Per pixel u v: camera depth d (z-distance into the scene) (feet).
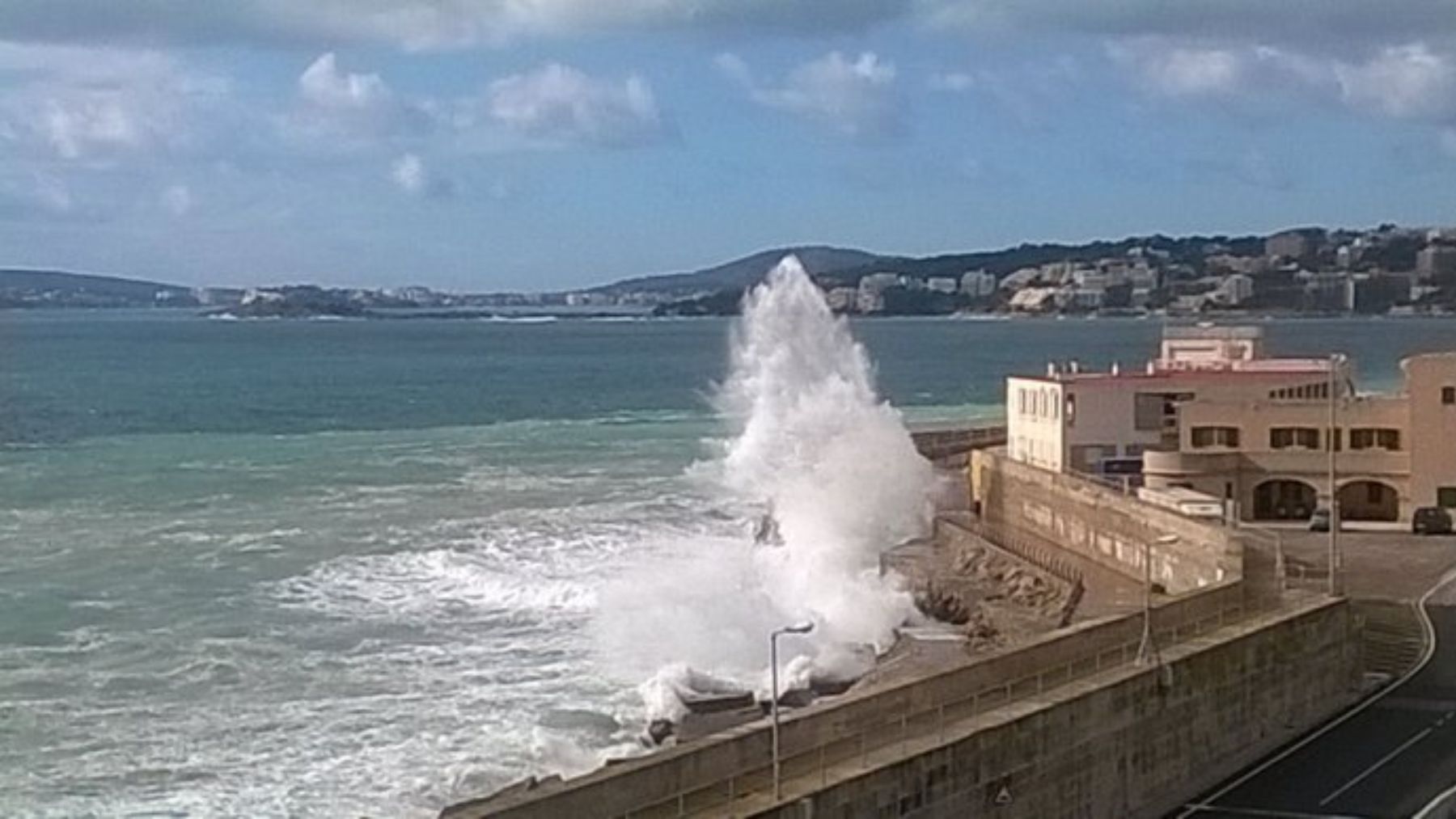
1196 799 149.38
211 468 437.58
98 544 310.24
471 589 266.16
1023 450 331.16
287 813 160.66
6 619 244.22
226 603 256.73
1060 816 137.59
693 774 112.47
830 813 115.65
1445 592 223.51
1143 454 302.25
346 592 265.54
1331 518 234.99
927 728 129.90
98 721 191.31
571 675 211.61
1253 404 299.79
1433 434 286.87
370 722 190.60
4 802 163.94
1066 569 256.52
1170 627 162.50
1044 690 141.90
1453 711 171.73
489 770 172.14
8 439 504.02
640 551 301.02
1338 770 154.51
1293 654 168.86
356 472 434.71
